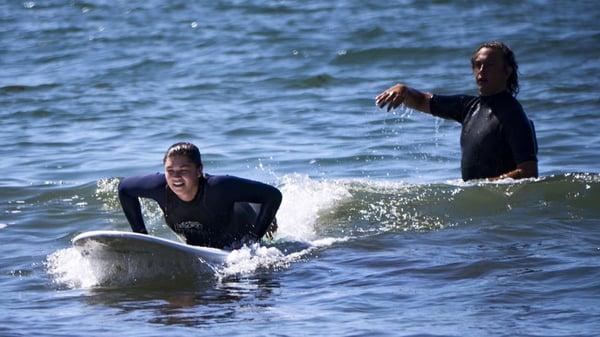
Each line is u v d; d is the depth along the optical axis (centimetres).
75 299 2544
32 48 7125
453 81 5841
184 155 2775
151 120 5100
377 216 3281
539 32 6919
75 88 5909
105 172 4056
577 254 2755
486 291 2453
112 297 2553
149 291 2600
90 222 3334
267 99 5550
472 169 3381
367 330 2192
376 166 4122
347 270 2716
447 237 3028
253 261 2814
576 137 4509
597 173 3625
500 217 3191
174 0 8450
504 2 7888
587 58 6288
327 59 6444
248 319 2314
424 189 3481
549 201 3281
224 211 2852
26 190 3709
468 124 3378
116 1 8569
